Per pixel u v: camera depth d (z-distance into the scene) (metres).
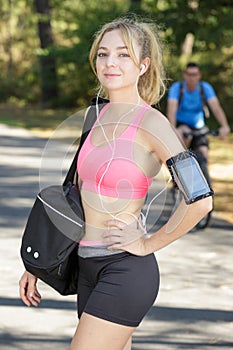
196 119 12.05
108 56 4.60
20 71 52.84
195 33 26.42
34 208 4.72
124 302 4.41
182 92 12.02
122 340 4.46
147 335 7.22
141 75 4.76
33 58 53.66
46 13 42.97
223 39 28.92
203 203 4.41
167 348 6.91
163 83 4.83
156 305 8.06
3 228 11.73
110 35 4.63
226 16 26.30
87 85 43.56
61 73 45.81
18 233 11.39
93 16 40.94
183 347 6.94
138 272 4.47
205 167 11.95
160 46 4.75
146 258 4.53
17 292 8.49
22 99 49.78
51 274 4.67
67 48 37.69
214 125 31.53
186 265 9.73
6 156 20.94
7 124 32.06
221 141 26.00
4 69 53.34
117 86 4.60
